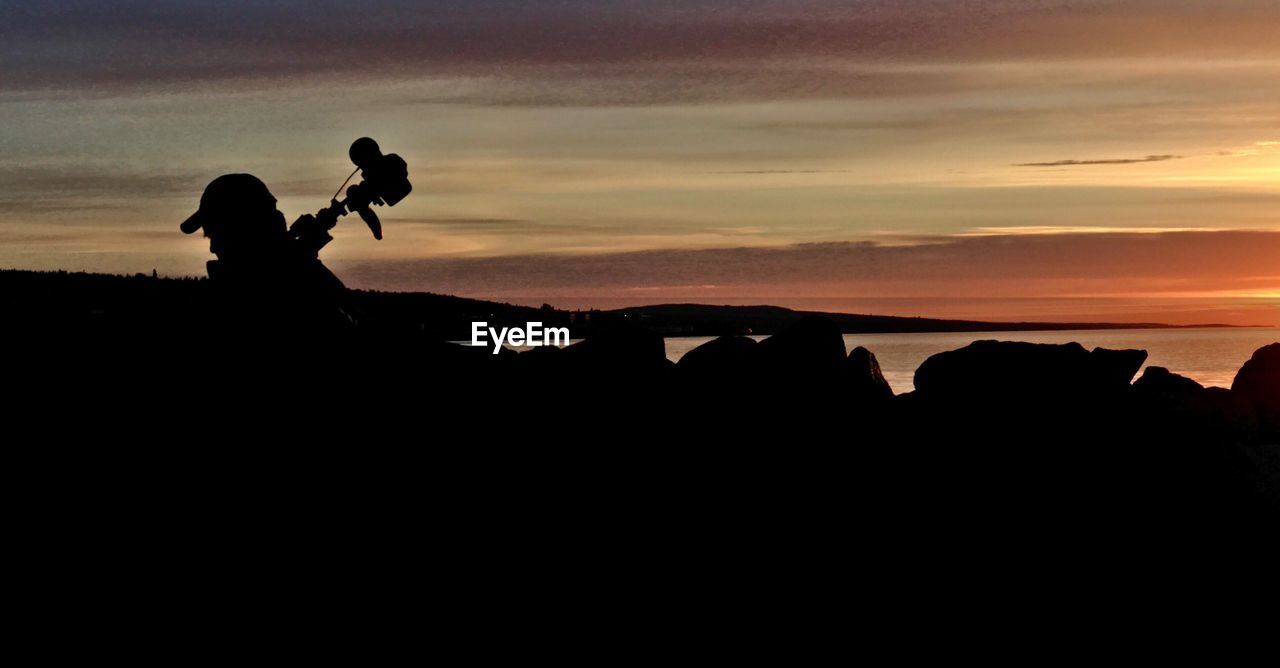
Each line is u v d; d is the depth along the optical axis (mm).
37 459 4840
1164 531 4777
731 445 5027
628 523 4773
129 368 5207
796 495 4891
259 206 5250
